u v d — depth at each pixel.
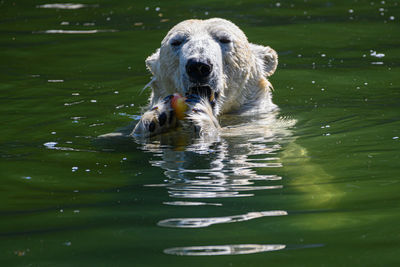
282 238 6.29
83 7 25.19
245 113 12.30
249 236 6.36
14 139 10.77
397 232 6.33
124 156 9.60
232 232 6.47
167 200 7.51
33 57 17.94
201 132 10.02
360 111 12.02
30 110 12.85
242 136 10.55
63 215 7.12
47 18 23.30
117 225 6.73
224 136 10.52
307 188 7.83
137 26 21.36
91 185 8.22
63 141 10.62
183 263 5.76
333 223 6.65
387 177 8.14
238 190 7.82
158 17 22.66
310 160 9.06
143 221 6.84
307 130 10.83
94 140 10.65
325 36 19.30
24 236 6.52
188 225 6.68
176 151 9.81
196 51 10.46
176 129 10.40
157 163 9.13
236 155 9.44
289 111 12.40
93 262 5.81
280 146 9.87
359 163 8.81
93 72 16.22
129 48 18.56
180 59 10.77
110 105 13.35
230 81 11.72
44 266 5.76
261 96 12.72
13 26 22.09
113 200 7.59
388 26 20.20
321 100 13.17
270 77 15.35
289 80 15.01
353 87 14.09
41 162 9.37
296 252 5.95
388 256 5.79
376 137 10.12
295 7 23.84
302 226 6.59
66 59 17.59
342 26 20.47
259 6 24.05
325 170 8.58
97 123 11.90
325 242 6.17
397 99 12.81
